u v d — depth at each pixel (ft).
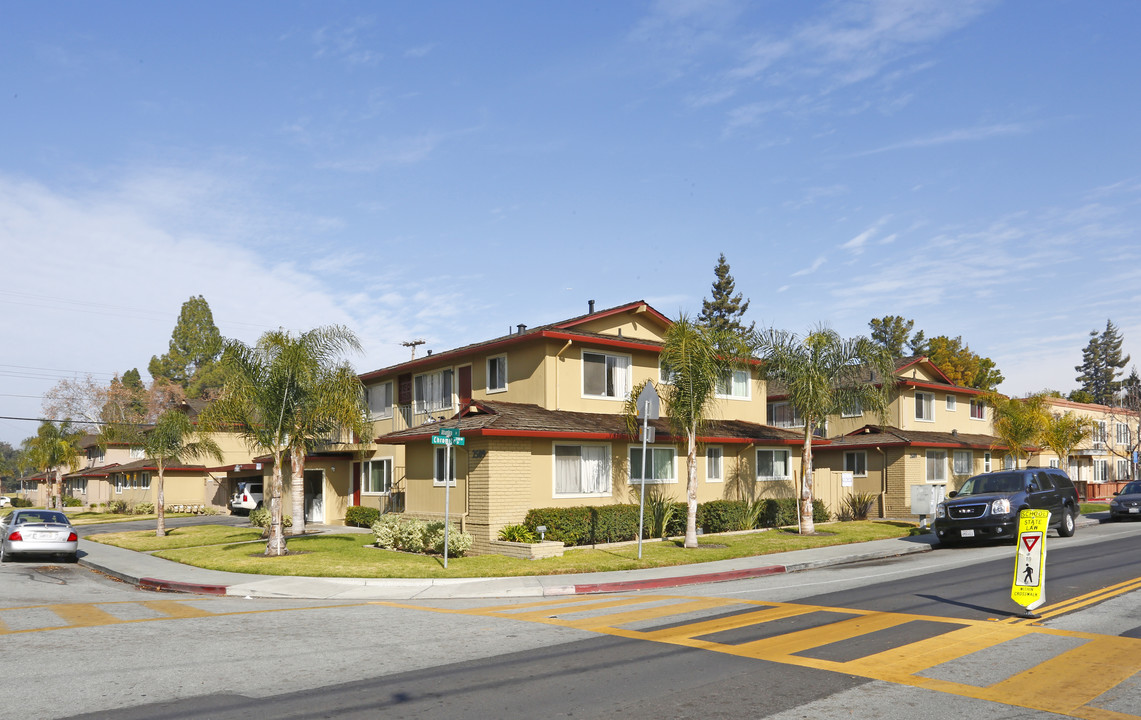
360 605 46.09
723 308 261.44
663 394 92.27
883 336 245.86
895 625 35.42
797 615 38.58
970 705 23.22
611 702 24.06
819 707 23.18
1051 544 72.08
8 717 22.84
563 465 77.71
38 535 74.43
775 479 99.81
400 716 22.94
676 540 78.28
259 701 24.47
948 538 73.56
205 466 152.05
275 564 63.57
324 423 81.66
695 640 32.83
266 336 71.00
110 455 183.11
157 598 50.60
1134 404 187.21
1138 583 46.09
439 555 67.67
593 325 88.53
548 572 58.18
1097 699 23.73
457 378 97.55
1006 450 140.36
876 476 122.83
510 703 24.13
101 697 24.95
